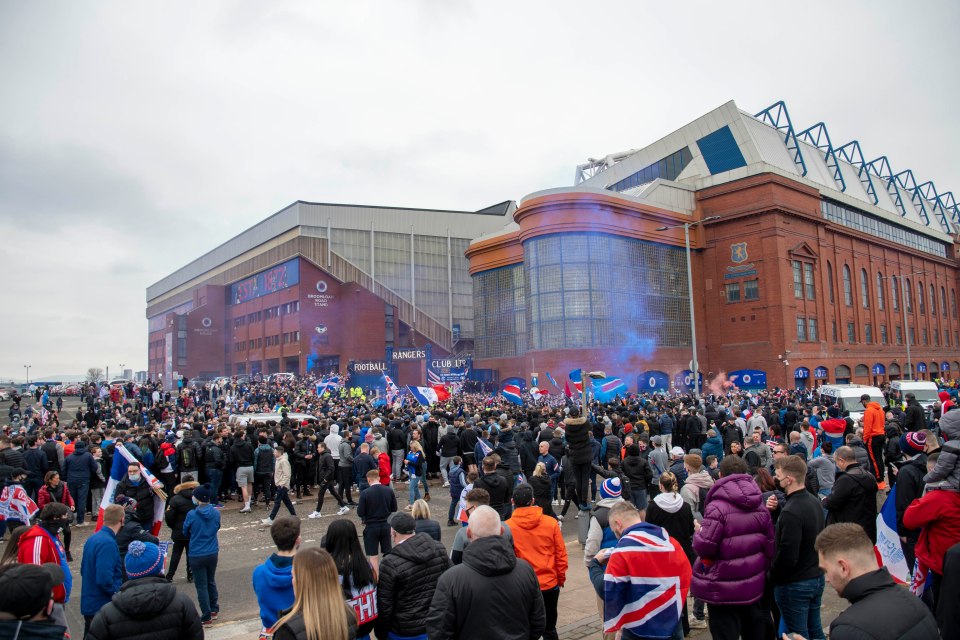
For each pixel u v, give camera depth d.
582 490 12.06
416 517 7.48
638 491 11.32
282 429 19.50
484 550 4.56
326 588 4.07
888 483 16.31
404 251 79.12
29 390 67.50
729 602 5.32
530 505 6.39
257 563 11.61
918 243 85.19
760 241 56.09
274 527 5.41
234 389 45.34
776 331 54.47
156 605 4.50
